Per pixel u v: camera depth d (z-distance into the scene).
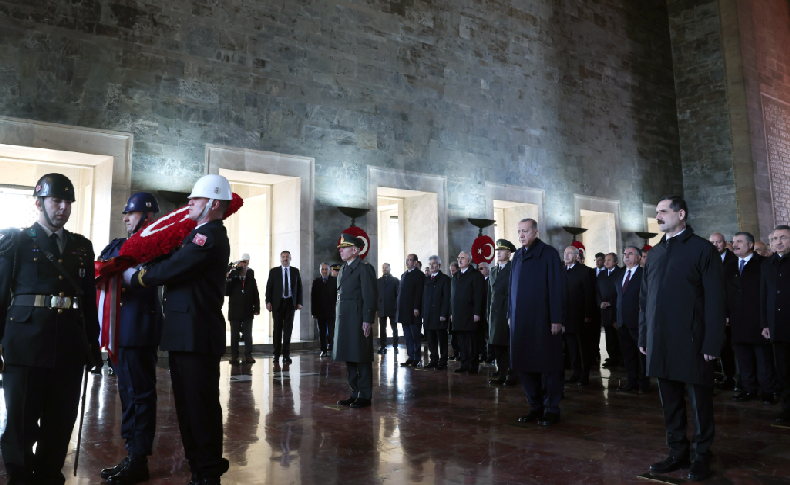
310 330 12.59
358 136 13.64
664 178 20.33
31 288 3.09
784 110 21.03
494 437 4.53
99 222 10.94
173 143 11.23
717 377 8.01
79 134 10.24
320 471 3.65
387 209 18.33
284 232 13.06
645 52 20.38
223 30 11.96
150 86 11.06
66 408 3.19
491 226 15.74
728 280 6.34
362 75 13.82
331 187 13.16
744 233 6.22
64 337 3.14
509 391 6.74
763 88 20.31
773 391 6.02
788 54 21.69
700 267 3.70
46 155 10.41
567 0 18.25
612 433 4.66
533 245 5.20
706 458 3.52
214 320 3.20
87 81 10.41
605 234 18.78
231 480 3.47
